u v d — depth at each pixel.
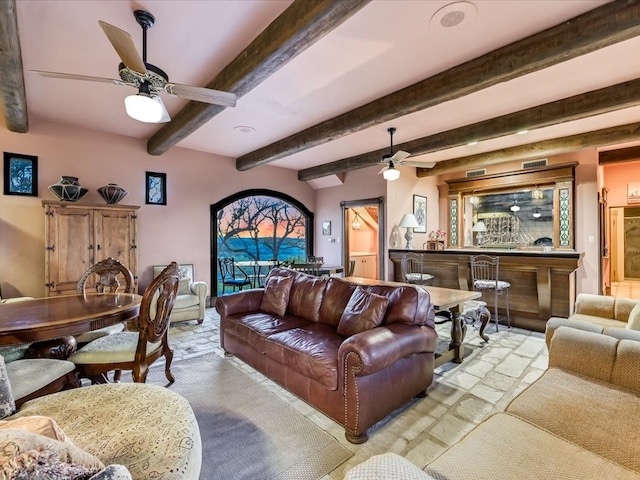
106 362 2.29
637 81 3.02
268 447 1.97
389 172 4.52
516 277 4.64
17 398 1.75
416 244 7.11
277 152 5.13
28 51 2.67
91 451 1.18
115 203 4.61
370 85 3.18
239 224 8.73
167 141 4.43
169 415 1.41
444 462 1.17
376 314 2.51
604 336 1.92
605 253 7.01
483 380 2.89
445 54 2.65
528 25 2.28
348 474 0.95
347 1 1.80
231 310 3.46
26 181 4.22
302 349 2.40
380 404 2.12
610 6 2.05
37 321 2.04
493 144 5.40
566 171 5.88
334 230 7.39
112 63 2.86
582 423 1.43
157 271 5.23
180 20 2.27
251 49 2.49
